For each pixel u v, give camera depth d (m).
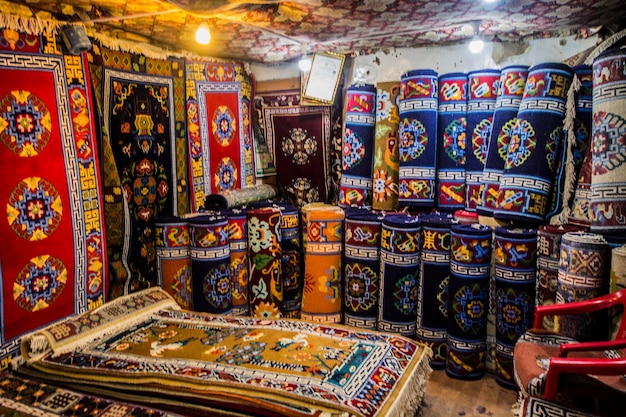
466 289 2.80
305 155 3.76
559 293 2.44
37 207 2.40
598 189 2.39
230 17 2.53
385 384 2.10
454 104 3.10
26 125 2.34
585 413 1.72
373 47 3.40
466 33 3.02
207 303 3.04
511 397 2.66
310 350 2.32
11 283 2.30
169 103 3.18
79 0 2.25
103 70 2.73
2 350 2.27
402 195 3.21
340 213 3.21
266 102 3.83
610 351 2.13
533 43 3.04
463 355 2.84
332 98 3.58
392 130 3.32
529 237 2.64
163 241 3.02
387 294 3.05
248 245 3.23
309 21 2.66
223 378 2.06
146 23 2.67
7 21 2.25
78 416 1.90
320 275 3.21
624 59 2.31
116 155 2.85
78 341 2.39
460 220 2.97
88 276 2.65
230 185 3.65
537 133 2.66
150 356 2.28
